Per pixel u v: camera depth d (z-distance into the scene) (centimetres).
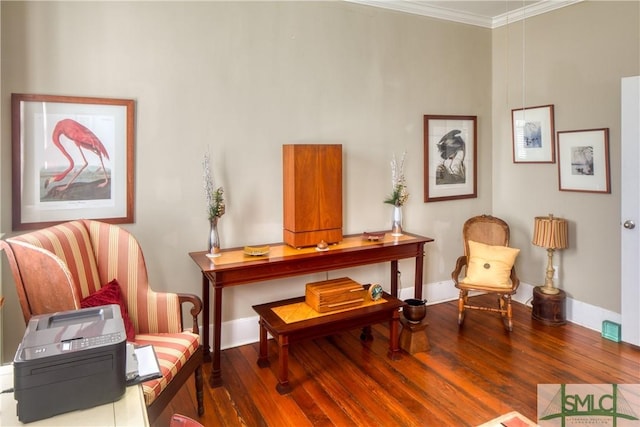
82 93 254
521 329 342
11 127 238
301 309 281
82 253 221
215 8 288
